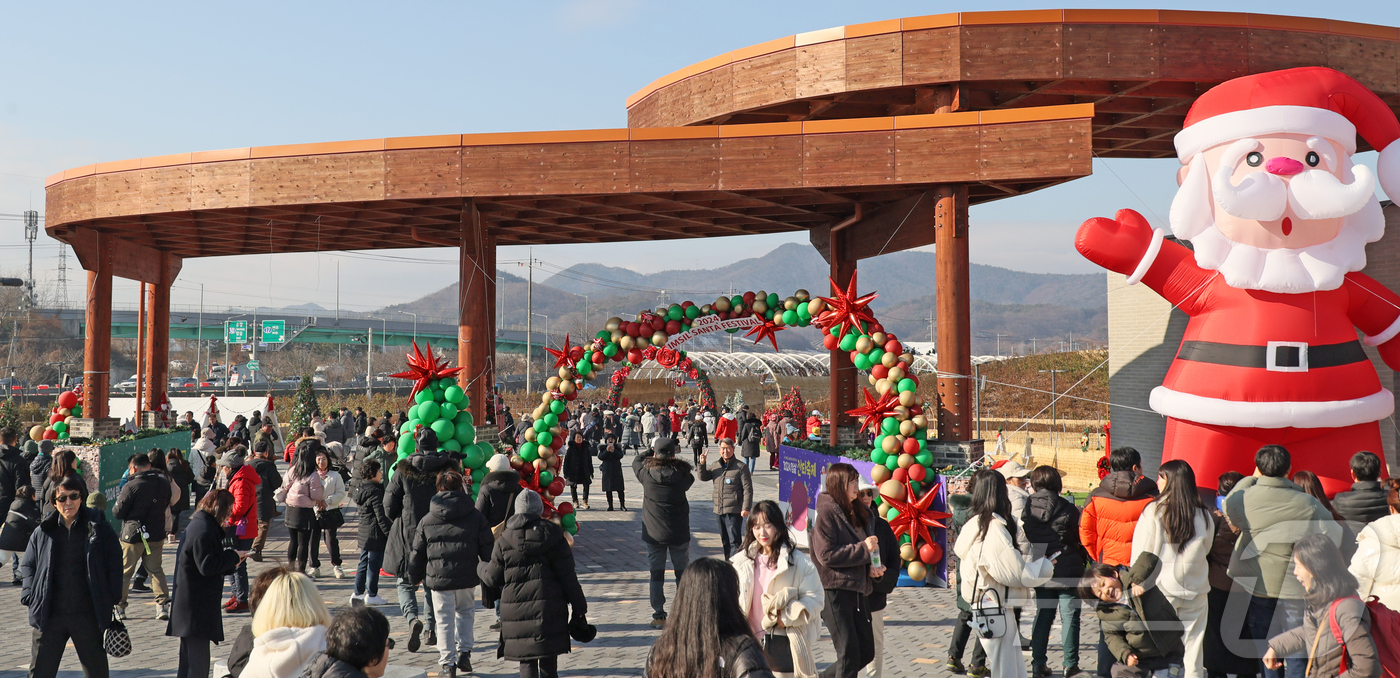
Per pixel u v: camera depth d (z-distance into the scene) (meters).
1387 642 4.30
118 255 16.89
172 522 12.23
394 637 8.30
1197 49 12.02
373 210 13.85
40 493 11.80
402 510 8.34
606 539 13.98
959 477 10.36
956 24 11.88
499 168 11.81
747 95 13.28
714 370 53.84
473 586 7.18
